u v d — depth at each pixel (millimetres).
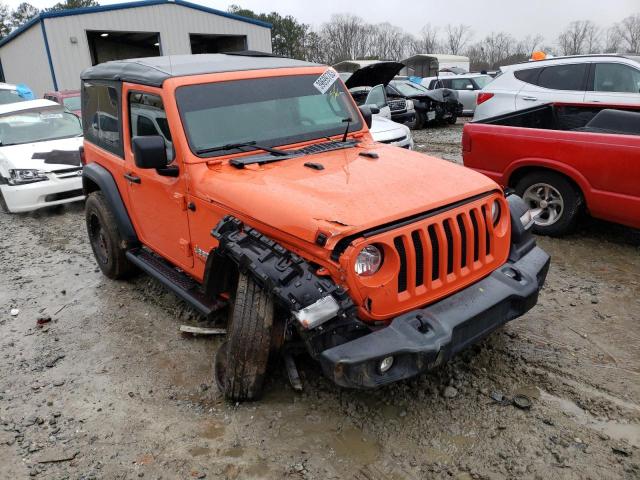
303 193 3082
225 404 3434
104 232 5172
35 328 4660
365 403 3350
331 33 70000
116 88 4516
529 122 6703
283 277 2779
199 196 3570
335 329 2693
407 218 2871
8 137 8922
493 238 3271
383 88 11484
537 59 9430
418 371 2730
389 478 2785
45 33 20984
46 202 8109
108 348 4242
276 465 2916
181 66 4164
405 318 2824
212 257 3350
